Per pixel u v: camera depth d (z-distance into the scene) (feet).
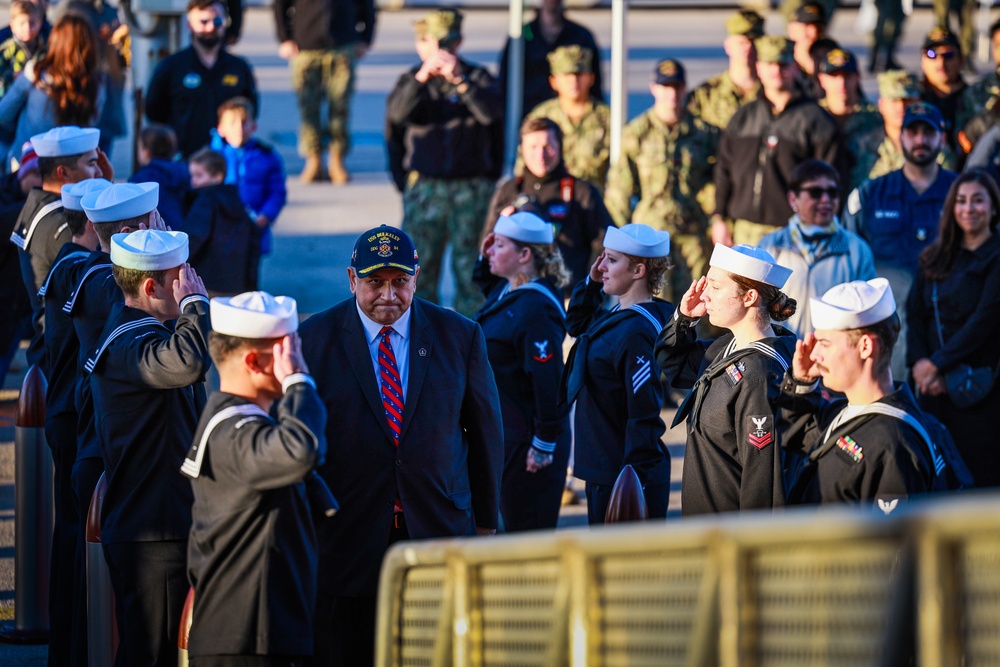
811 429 57.82
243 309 50.31
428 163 125.39
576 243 107.65
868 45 272.92
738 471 59.52
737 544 30.68
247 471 49.19
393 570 42.29
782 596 30.25
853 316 52.80
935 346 90.79
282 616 50.37
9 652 73.67
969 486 56.80
